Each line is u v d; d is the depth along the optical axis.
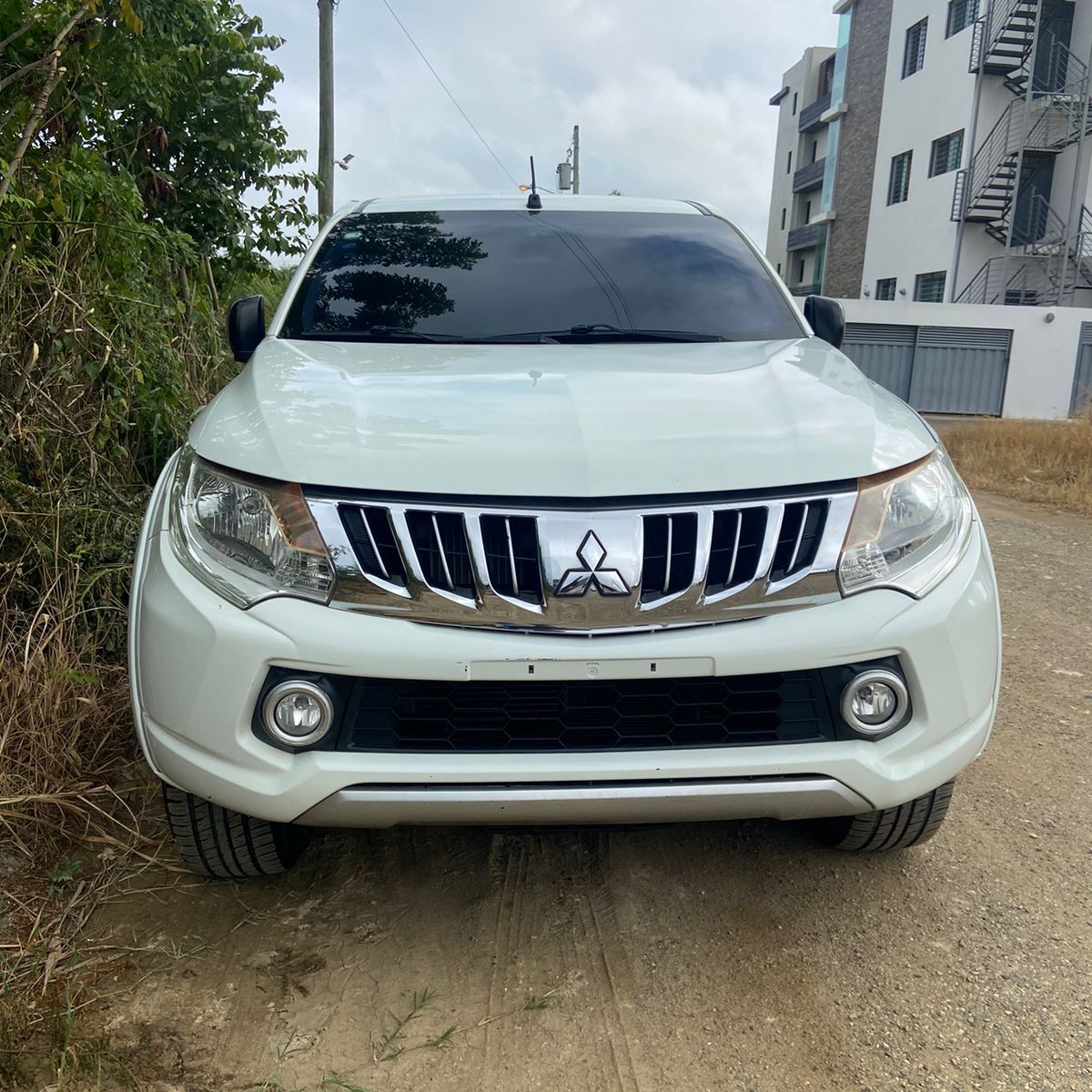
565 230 3.37
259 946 2.13
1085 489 9.16
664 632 1.82
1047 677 3.94
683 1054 1.84
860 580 1.89
